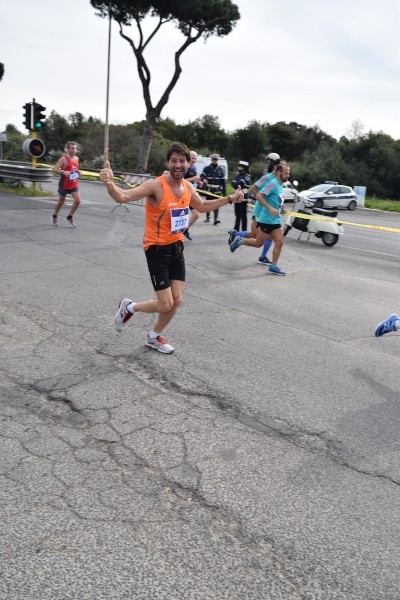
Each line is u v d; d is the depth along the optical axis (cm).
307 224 1293
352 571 264
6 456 342
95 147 4706
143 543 273
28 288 715
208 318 637
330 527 294
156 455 351
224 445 368
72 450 353
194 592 245
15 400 417
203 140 6234
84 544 270
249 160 5797
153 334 521
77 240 1070
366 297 785
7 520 284
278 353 540
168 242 477
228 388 454
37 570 253
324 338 593
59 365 483
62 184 1195
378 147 4888
